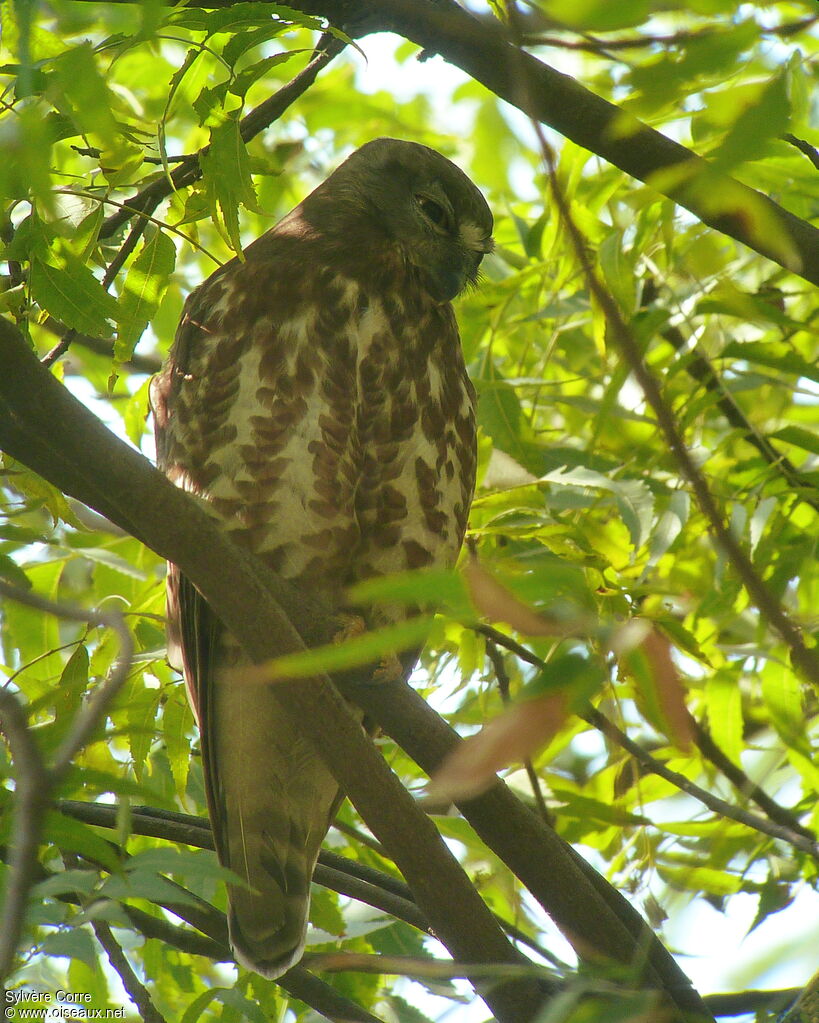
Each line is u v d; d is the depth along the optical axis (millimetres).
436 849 5582
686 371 8625
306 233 8469
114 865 4055
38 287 5758
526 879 5926
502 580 3043
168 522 5023
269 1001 6992
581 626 2896
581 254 3072
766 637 7617
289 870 7191
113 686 3652
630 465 7922
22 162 3822
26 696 6848
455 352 8312
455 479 7969
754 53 3295
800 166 7254
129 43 5207
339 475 7594
